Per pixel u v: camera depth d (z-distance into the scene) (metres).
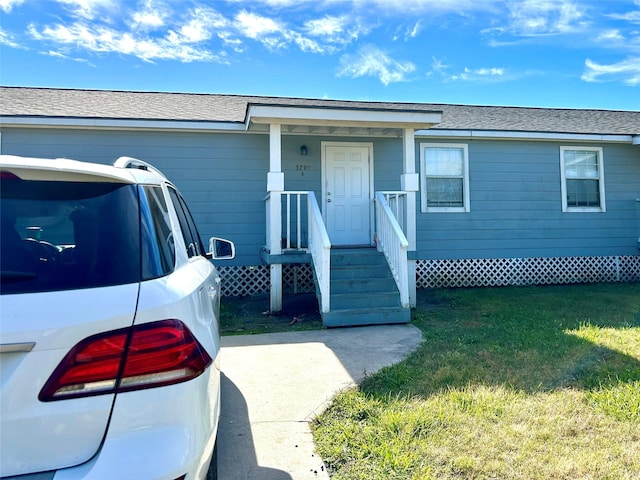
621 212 9.76
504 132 8.85
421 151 8.88
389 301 5.89
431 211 8.93
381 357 4.21
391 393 3.25
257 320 6.21
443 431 2.63
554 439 2.54
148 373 1.27
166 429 1.27
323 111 6.28
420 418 2.78
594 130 9.65
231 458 2.40
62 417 1.17
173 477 1.22
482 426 2.69
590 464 2.27
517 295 7.96
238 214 8.17
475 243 9.11
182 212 2.82
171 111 8.46
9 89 9.19
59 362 1.19
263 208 8.23
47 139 7.48
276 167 6.51
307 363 4.07
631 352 4.16
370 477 2.19
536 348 4.36
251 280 8.24
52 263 1.34
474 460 2.31
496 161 9.20
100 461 1.18
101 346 1.23
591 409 2.92
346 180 8.52
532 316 6.07
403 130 7.08
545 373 3.62
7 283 1.25
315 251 6.27
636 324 5.46
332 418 2.88
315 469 2.28
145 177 1.83
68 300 1.25
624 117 11.30
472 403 3.02
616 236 9.73
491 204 9.18
